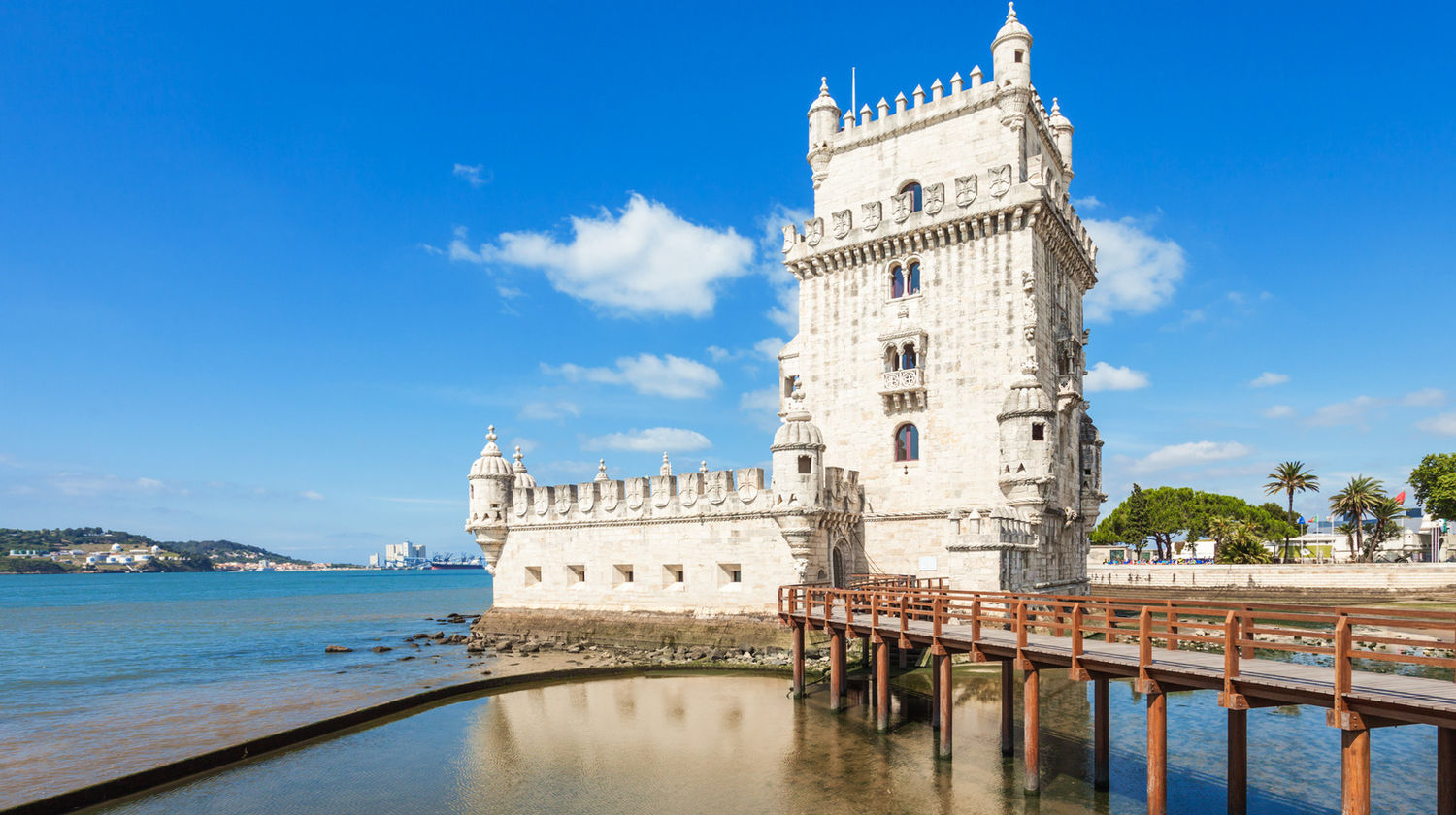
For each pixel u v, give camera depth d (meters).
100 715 37.41
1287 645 17.72
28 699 42.06
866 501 50.44
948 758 27.75
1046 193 45.56
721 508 48.00
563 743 31.34
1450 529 120.88
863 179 53.28
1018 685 39.47
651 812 24.11
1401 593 75.88
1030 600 24.52
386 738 32.66
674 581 50.47
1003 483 44.56
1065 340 50.25
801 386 53.69
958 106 49.78
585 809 24.52
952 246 48.53
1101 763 24.72
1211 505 116.56
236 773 28.48
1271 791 24.44
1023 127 48.62
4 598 157.12
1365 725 16.30
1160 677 20.12
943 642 27.81
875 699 36.91
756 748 29.83
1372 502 95.56
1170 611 20.80
